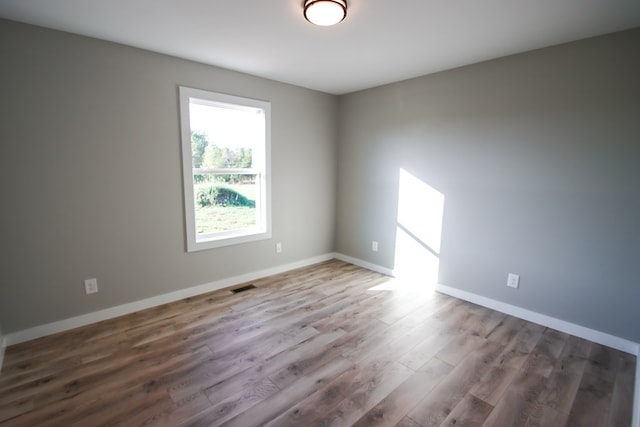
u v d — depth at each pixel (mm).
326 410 1727
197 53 2766
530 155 2672
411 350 2311
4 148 2195
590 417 1704
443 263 3367
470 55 2740
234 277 3564
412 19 2088
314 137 4129
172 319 2740
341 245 4570
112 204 2670
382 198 3928
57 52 2316
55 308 2486
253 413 1700
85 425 1614
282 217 3949
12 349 2264
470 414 1712
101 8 1979
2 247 2248
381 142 3859
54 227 2430
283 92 3713
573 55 2404
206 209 3369
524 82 2660
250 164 3689
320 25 2158
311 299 3195
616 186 2295
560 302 2607
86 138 2494
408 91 3521
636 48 2154
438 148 3301
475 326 2674
